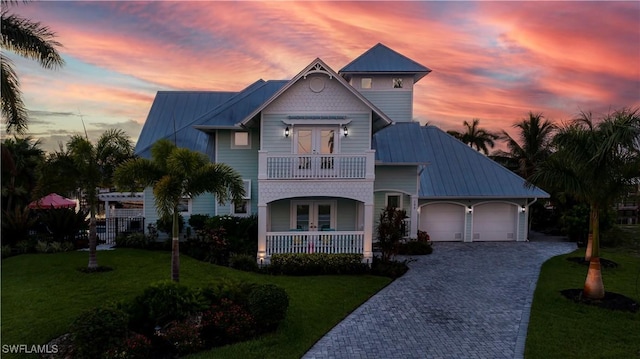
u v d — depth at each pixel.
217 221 17.27
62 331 8.63
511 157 31.48
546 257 17.98
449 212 22.12
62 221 18.39
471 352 8.30
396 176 20.25
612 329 9.30
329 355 8.14
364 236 15.88
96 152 13.56
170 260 15.59
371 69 25.30
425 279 14.16
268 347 8.29
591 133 10.84
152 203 19.73
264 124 17.30
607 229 20.86
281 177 15.74
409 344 8.71
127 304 8.61
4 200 20.89
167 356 7.81
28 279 12.63
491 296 12.16
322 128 17.42
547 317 10.15
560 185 11.69
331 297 11.75
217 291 9.55
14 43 11.52
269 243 15.70
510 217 22.33
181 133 21.78
